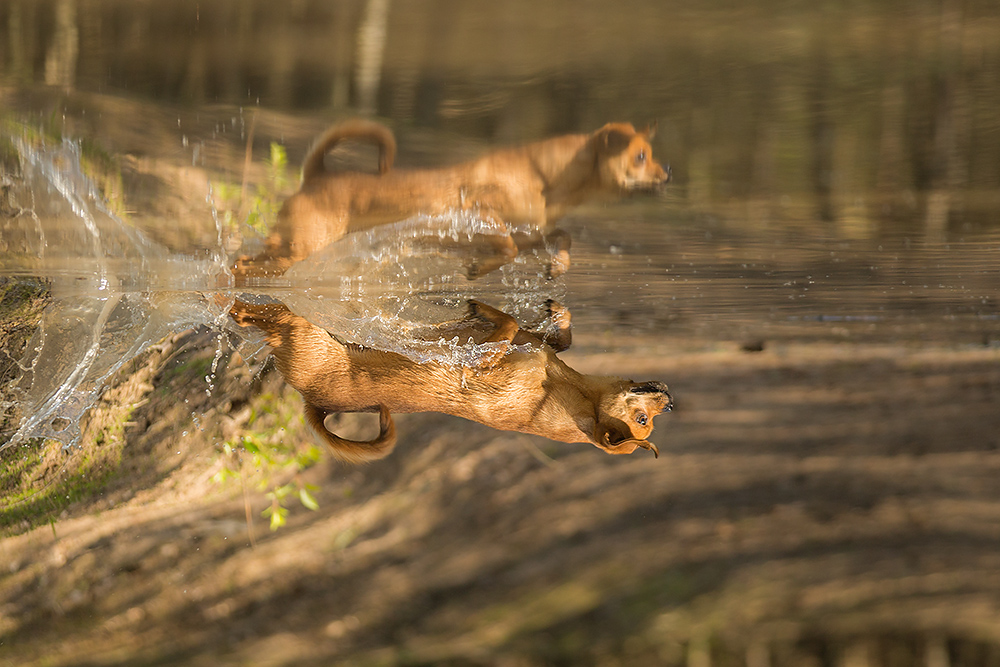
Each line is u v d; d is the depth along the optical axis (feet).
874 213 24.70
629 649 48.57
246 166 26.16
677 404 65.31
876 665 44.37
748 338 61.00
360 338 30.25
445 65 23.43
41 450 47.44
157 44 24.72
